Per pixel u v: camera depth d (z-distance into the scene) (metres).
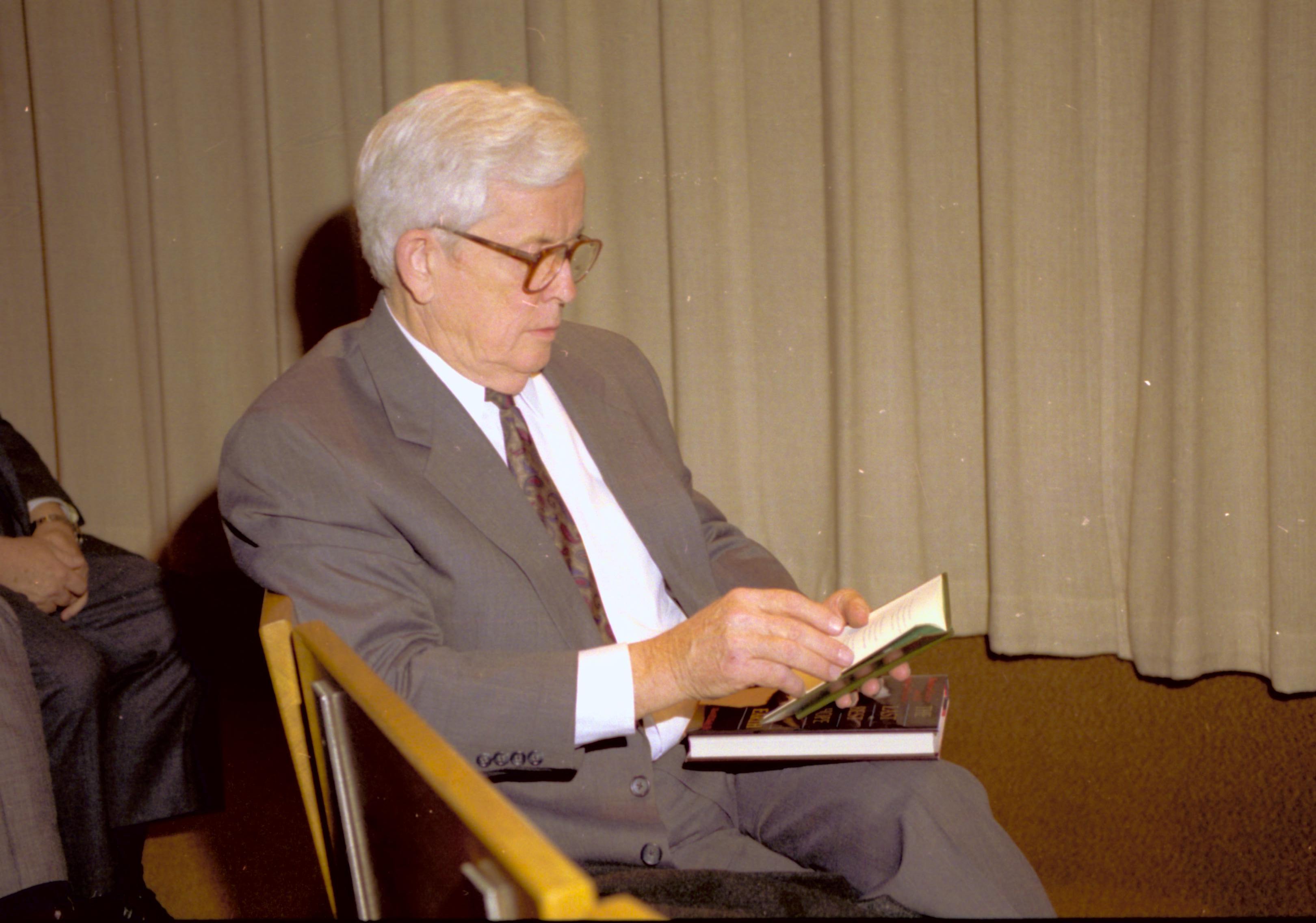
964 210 2.28
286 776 2.12
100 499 2.91
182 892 1.81
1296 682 2.05
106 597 1.91
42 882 1.35
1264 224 2.03
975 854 1.05
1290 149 1.99
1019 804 1.88
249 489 1.12
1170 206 2.08
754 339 2.42
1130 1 2.11
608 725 1.03
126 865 1.74
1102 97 2.15
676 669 1.02
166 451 2.79
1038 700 2.16
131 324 2.84
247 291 2.76
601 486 1.31
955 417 2.34
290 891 1.79
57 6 2.74
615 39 2.44
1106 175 2.17
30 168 2.87
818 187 2.36
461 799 0.60
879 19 2.22
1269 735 1.99
